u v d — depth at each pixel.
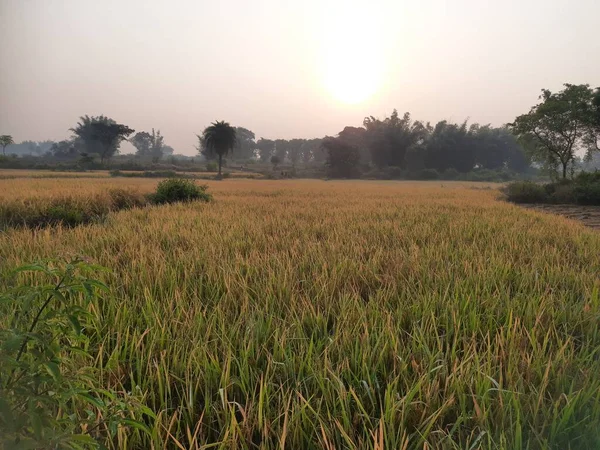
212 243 7.00
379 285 4.84
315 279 4.82
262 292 4.26
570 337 3.16
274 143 189.62
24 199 12.17
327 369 2.60
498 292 4.41
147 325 3.35
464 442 2.20
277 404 2.45
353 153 105.94
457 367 2.65
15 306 2.57
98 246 6.64
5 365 1.31
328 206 15.79
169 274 4.86
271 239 7.39
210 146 80.00
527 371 2.66
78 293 3.78
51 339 1.49
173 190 17.48
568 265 5.75
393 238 7.91
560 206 24.27
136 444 2.10
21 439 1.28
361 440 2.06
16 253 5.81
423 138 114.00
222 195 23.91
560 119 31.11
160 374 2.59
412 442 2.13
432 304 3.90
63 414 1.90
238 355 3.04
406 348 3.01
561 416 2.28
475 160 116.31
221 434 2.19
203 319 3.55
